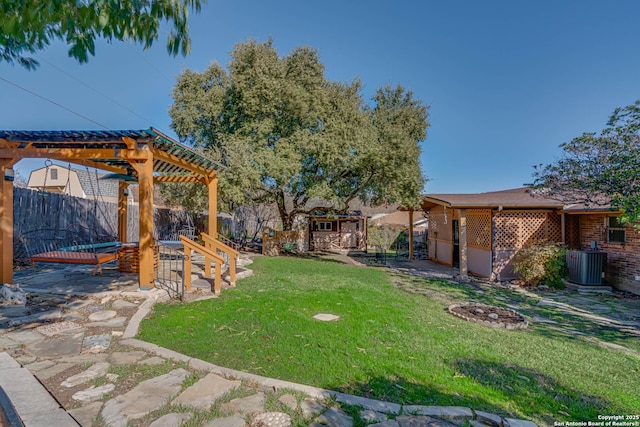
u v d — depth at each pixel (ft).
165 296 19.43
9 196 18.35
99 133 17.87
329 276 31.63
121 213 36.50
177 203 50.03
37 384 9.02
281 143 41.60
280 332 14.19
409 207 47.93
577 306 24.41
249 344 12.77
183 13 11.07
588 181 24.84
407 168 42.09
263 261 41.45
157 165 28.37
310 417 8.05
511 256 35.27
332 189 46.88
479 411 8.74
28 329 13.34
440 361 12.25
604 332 18.25
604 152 23.53
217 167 30.25
